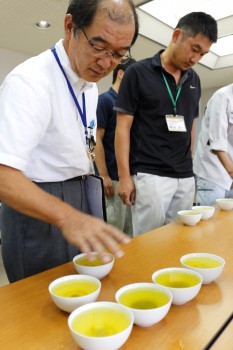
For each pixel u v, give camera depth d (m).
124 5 0.79
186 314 0.66
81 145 1.04
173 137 1.64
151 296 0.68
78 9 0.82
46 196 0.74
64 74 0.95
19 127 0.75
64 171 1.03
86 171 1.10
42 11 2.95
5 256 1.08
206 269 0.76
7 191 0.72
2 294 0.74
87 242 0.68
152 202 1.62
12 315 0.66
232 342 0.57
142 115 1.65
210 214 1.40
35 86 0.81
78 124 1.03
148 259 0.95
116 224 2.28
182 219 1.32
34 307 0.69
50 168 1.00
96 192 1.07
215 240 1.13
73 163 1.03
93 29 0.80
